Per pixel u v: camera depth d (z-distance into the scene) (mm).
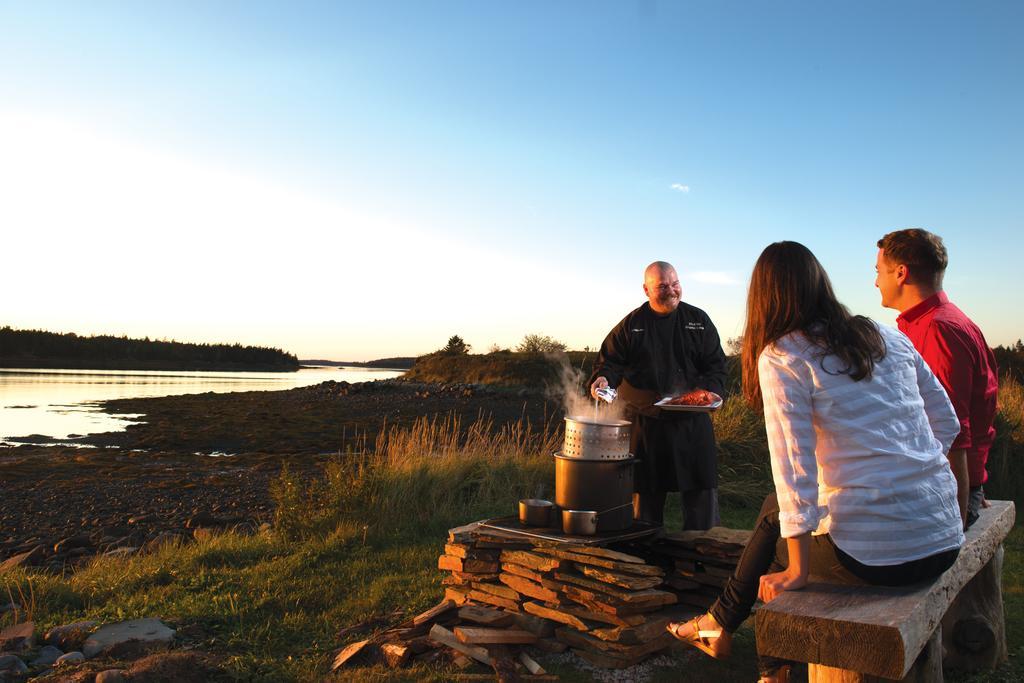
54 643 3926
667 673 3371
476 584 3959
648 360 4504
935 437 2477
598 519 3684
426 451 8711
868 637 1971
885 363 2219
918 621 2082
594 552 3457
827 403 2154
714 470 4559
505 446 9461
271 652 3807
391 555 5746
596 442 3715
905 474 2154
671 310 4539
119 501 10102
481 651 3516
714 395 4344
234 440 18719
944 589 2363
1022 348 17078
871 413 2160
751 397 2416
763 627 2121
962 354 3008
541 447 9781
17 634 3934
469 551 3951
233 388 48375
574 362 36188
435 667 3496
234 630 4094
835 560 2223
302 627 4191
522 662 3490
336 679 3387
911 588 2242
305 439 18906
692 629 2811
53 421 23438
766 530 2588
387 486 7285
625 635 3355
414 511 7207
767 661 2756
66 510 9555
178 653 3561
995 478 7805
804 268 2266
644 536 3775
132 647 3752
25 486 11328
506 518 4184
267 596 4672
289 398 34344
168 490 10930
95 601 4844
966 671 3441
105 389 44562
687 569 3768
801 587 2168
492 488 7914
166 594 4820
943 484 2232
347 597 4746
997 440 7941
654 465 4484
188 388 47844
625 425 3770
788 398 2152
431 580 4949
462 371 40656
